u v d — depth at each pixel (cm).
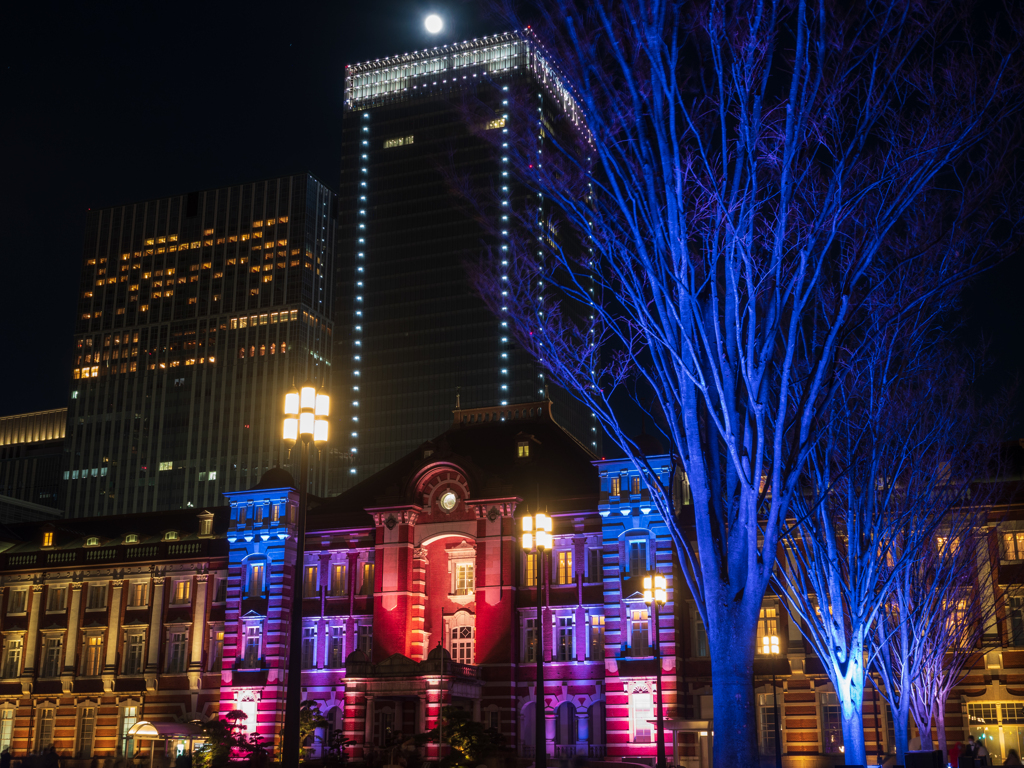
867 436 3766
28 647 8306
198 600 7888
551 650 6706
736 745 2338
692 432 2473
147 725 7056
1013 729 5606
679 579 6469
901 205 2316
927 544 4278
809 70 2277
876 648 4166
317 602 7362
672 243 2389
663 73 2377
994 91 2242
